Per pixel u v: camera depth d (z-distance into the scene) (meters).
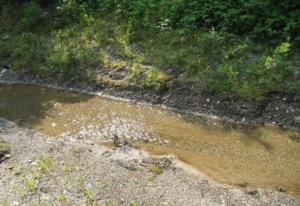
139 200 8.22
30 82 13.23
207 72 11.91
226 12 13.09
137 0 14.47
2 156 9.57
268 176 9.12
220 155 9.82
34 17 15.09
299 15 12.32
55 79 13.11
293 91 11.05
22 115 11.60
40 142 10.17
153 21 13.77
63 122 11.24
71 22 14.73
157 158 9.66
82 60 13.22
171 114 11.40
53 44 14.05
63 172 8.96
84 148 9.93
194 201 8.26
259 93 11.16
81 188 8.48
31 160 9.39
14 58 13.98
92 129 10.93
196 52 12.53
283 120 10.76
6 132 10.64
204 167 9.40
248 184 8.87
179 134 10.62
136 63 12.68
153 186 8.63
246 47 12.22
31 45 14.20
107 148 10.09
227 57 12.14
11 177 8.83
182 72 12.16
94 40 13.80
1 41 14.65
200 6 13.54
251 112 11.02
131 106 11.82
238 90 11.33
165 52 12.79
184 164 9.48
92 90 12.58
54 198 8.21
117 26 13.98
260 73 11.47
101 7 14.77
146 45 13.13
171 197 8.34
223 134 10.55
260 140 10.27
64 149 9.86
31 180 8.67
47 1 15.57
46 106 12.01
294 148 9.97
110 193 8.37
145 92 12.03
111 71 12.73
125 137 10.58
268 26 12.41
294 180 8.99
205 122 11.02
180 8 13.68
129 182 8.71
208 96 11.52
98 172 8.98
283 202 8.32
